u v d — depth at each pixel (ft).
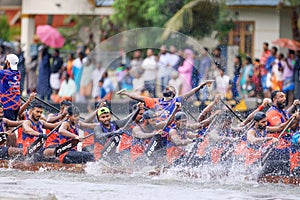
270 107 90.89
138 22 158.10
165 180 81.97
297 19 160.04
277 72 140.36
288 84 140.97
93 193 73.77
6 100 95.96
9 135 91.91
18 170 87.40
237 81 135.95
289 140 86.38
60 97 147.02
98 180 81.35
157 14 153.07
